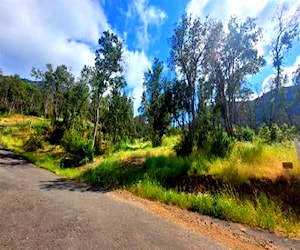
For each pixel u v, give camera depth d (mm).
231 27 22734
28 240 5066
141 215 7367
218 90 25516
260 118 47438
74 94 37344
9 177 11992
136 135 43500
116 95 30016
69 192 9805
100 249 4887
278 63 29375
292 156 10680
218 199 8695
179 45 18250
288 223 7148
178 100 20562
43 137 31719
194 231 6422
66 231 5633
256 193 9234
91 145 18781
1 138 33094
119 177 13023
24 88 94250
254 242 6027
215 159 12523
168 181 12000
